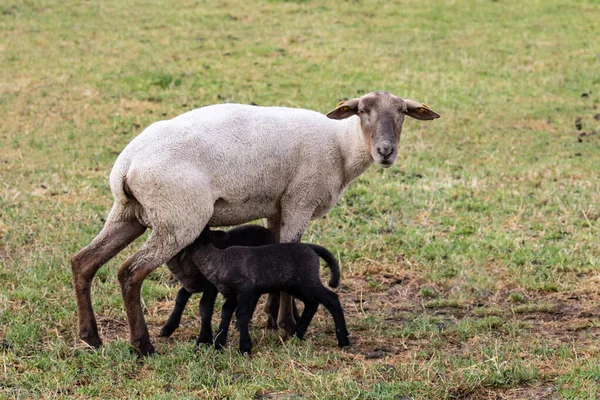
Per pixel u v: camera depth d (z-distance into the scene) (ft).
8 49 68.80
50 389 22.85
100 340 26.11
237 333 27.73
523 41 75.31
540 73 67.21
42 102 57.72
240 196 26.50
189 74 64.28
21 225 36.68
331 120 28.60
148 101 58.90
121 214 26.04
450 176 45.80
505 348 25.39
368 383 22.85
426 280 32.81
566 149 51.78
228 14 81.46
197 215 25.11
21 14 79.10
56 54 68.18
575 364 23.80
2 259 33.42
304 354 25.23
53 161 47.16
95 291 30.63
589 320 28.48
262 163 26.58
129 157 25.11
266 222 29.84
